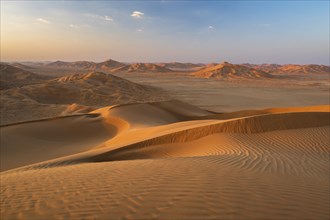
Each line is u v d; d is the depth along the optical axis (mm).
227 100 65438
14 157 17625
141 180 5203
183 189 4441
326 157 9492
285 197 4199
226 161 7949
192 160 7961
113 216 3430
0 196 4711
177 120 36375
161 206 3672
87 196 4305
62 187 5016
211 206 3654
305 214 3592
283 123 13961
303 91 86688
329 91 86875
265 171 6855
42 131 23719
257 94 77562
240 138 12523
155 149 12828
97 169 6883
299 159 8961
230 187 4578
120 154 12297
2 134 21531
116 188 4684
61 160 11289
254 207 3678
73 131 24938
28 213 3762
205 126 13961
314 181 5887
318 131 13117
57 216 3568
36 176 6395
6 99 51094
